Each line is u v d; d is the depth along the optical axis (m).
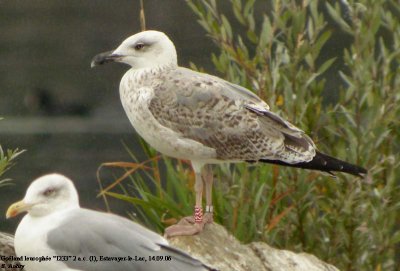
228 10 21.78
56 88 22.34
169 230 11.01
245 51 13.23
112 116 21.64
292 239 13.34
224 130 11.08
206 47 22.12
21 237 9.45
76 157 19.59
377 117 13.12
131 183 18.03
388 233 13.36
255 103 11.34
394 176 13.34
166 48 11.40
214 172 13.20
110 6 23.47
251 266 10.74
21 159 19.28
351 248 13.34
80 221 9.41
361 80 13.25
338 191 13.32
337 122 13.55
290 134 11.31
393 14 15.93
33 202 9.47
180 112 11.06
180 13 22.84
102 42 23.22
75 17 23.45
